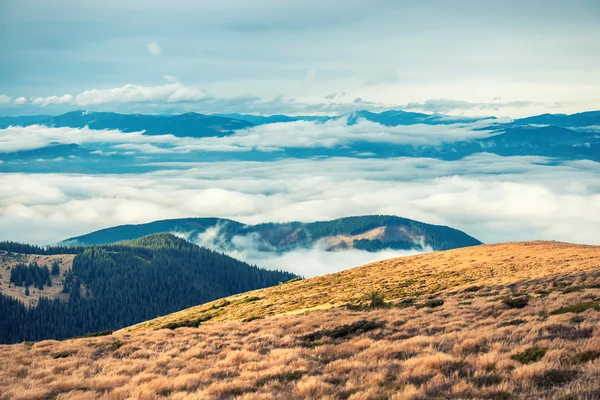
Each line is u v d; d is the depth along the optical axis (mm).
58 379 16906
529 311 21906
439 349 16203
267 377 14680
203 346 23531
